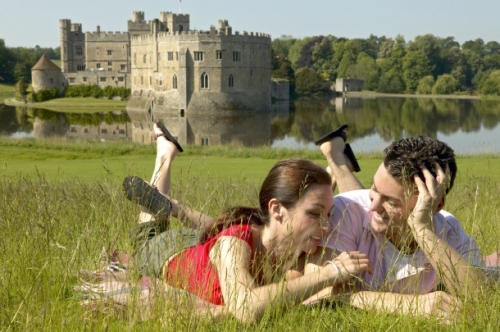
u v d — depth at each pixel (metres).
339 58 168.88
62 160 24.59
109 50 118.94
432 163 3.06
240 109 88.12
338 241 3.28
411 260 3.31
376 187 3.20
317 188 3.09
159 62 90.62
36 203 4.35
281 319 2.93
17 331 2.84
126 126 70.00
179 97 87.44
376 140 55.78
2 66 144.00
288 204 3.11
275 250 3.19
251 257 3.24
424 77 152.50
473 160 21.38
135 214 4.09
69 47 120.31
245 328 2.84
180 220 3.93
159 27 96.94
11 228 3.95
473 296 2.99
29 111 89.88
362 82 155.38
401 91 155.00
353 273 3.07
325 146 4.43
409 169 3.06
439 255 3.05
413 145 3.11
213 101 86.88
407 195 3.07
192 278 3.25
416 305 2.97
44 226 3.78
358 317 2.99
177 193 4.68
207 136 62.28
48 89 111.19
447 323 2.95
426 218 3.05
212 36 86.12
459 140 54.66
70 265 3.50
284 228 3.14
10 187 5.55
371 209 3.23
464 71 161.88
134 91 97.50
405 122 76.31
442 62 162.75
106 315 2.96
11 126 67.38
